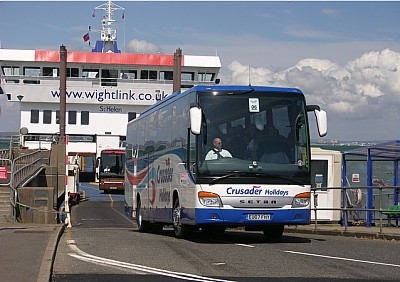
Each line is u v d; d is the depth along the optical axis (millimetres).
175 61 45438
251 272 10664
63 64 44969
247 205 15125
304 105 15812
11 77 62188
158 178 19594
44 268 10523
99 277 10211
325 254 13195
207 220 15016
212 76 63938
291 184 15383
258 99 15578
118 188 52750
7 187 28797
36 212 23703
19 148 48219
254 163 15250
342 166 24141
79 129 63375
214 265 11547
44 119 62875
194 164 15328
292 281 9734
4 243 14438
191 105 15180
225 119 15367
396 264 11570
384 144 21859
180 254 13281
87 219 32625
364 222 23766
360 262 11828
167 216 18281
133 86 63562
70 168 43312
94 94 63219
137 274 10523
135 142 23953
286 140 15547
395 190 23688
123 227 27578
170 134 18125
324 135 15430
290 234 20750
